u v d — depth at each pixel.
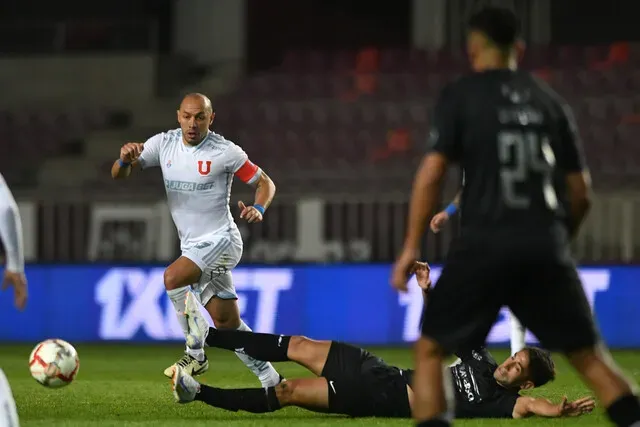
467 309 14.25
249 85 74.38
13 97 75.00
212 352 43.78
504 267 13.99
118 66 74.88
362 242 51.44
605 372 14.41
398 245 51.41
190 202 24.28
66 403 24.38
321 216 51.19
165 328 47.62
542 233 14.05
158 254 52.47
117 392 27.02
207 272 24.11
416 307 46.50
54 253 53.50
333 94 73.19
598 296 45.84
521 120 14.30
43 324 48.78
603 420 20.70
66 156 70.69
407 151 66.56
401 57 75.25
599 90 69.81
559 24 78.50
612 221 51.19
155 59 74.81
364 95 72.56
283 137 68.81
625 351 44.62
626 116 67.19
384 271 46.72
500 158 14.16
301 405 20.84
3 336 48.91
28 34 77.44
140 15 80.94
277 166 65.94
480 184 14.21
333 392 20.64
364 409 20.78
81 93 74.75
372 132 68.50
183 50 77.25
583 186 14.93
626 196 52.56
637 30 77.94
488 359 21.14
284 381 20.92
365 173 61.28
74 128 72.44
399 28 81.50
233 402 20.59
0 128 72.56
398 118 69.56
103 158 70.50
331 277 46.91
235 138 69.25
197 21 76.88
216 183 24.27
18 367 36.59
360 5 81.31
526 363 20.55
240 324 25.06
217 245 24.09
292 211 52.44
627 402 14.27
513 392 20.97
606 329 45.78
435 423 14.14
